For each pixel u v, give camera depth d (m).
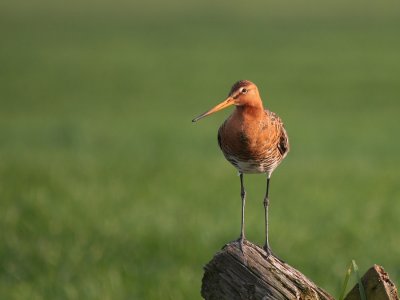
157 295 9.80
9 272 10.87
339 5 65.38
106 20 59.25
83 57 44.19
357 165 19.84
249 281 5.34
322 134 26.59
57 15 61.72
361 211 14.12
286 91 35.88
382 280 5.37
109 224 12.76
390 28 53.38
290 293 5.27
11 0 70.31
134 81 38.34
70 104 33.00
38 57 43.97
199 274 10.61
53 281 10.40
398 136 26.19
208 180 17.11
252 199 15.34
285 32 52.62
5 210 13.33
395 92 35.50
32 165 18.22
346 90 36.00
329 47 46.78
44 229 12.58
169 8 65.56
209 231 12.38
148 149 23.16
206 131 27.11
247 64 42.19
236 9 64.25
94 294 9.88
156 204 14.43
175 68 41.44
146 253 11.52
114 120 29.44
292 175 18.25
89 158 20.22
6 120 29.06
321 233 12.66
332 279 10.50
